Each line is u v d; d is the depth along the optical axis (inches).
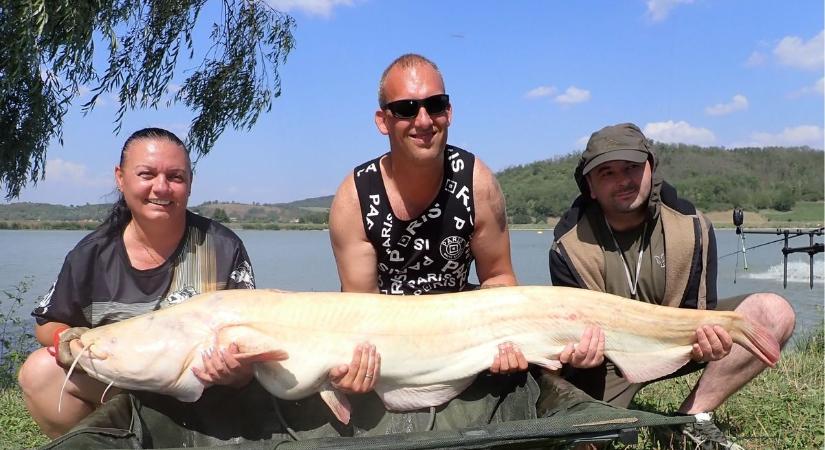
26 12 103.3
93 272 58.4
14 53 106.2
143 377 49.6
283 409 53.5
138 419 45.8
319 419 53.7
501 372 54.0
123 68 133.1
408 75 58.2
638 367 56.0
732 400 77.3
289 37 147.8
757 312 63.6
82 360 49.9
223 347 50.1
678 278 62.3
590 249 64.2
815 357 103.5
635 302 56.2
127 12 122.7
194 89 145.2
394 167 61.4
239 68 144.3
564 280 65.4
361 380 51.2
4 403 84.7
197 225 61.7
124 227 59.6
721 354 55.6
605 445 50.6
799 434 66.5
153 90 135.3
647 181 61.1
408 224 62.9
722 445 62.6
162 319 50.9
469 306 54.7
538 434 39.5
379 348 52.1
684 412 65.0
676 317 55.4
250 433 52.4
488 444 38.9
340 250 65.2
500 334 54.2
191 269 60.3
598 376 64.1
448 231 63.4
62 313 57.7
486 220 64.1
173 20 136.6
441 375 53.5
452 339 53.6
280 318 51.4
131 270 58.8
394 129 59.1
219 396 52.7
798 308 193.6
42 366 55.6
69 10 109.3
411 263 65.5
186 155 58.7
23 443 68.3
